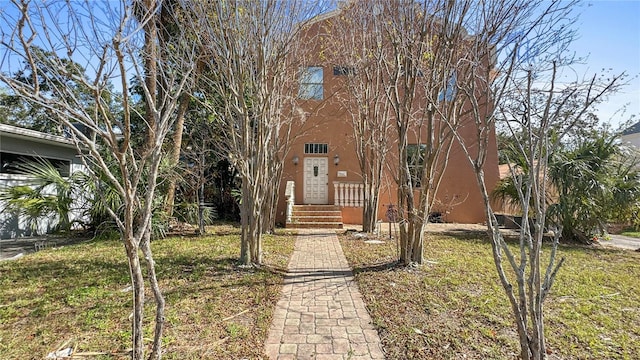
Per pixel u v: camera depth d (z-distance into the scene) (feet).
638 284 15.19
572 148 27.63
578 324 10.82
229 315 11.35
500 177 37.29
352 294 13.71
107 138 6.51
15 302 12.25
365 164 30.99
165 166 26.53
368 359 8.73
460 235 29.01
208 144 35.01
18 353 8.73
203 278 15.42
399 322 10.91
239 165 17.76
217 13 15.25
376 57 21.15
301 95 29.19
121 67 6.39
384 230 32.30
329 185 39.24
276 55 17.62
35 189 25.25
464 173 37.58
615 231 36.14
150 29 11.56
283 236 28.53
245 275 15.99
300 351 9.13
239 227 34.22
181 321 10.71
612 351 9.18
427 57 16.58
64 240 25.88
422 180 17.83
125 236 6.84
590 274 16.87
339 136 39.11
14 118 51.19
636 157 27.02
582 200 25.85
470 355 8.86
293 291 14.08
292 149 39.09
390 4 17.35
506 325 10.61
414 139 33.76
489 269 17.17
